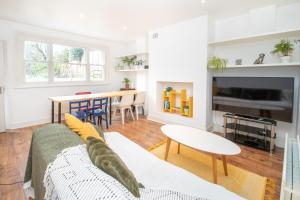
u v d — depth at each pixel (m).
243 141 3.17
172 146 3.05
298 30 2.58
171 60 4.18
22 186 1.93
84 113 3.77
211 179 2.12
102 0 2.75
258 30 3.13
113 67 5.95
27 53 4.14
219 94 3.60
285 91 2.80
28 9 3.13
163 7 3.03
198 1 2.81
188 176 1.40
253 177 2.15
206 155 2.73
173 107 4.55
